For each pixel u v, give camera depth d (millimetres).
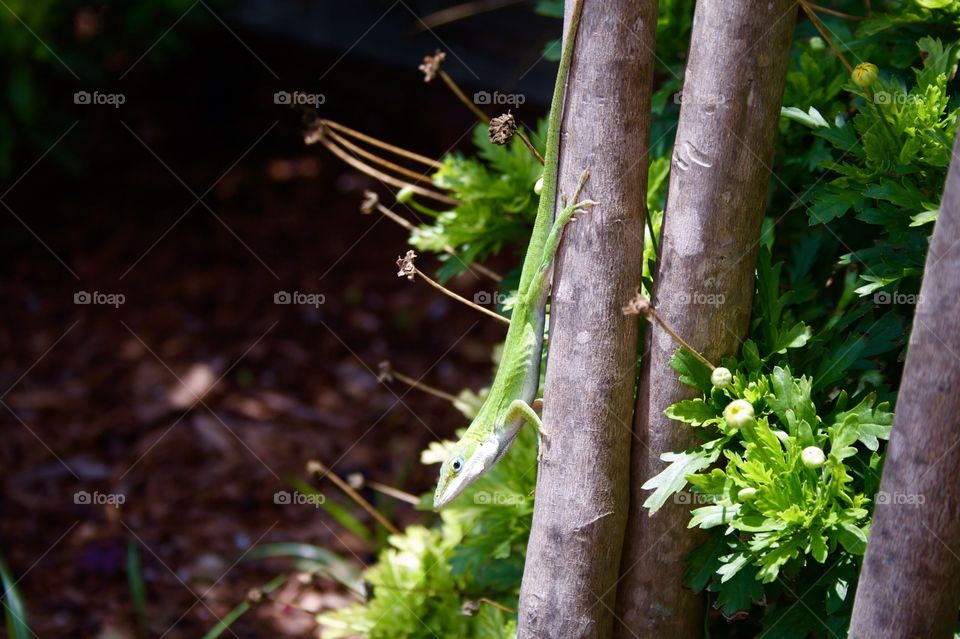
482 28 8789
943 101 2221
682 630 2383
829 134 2309
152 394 5750
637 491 2324
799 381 2178
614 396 2229
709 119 2092
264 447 5363
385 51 8641
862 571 1921
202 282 6742
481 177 3014
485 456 2508
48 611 4305
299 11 8984
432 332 6371
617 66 2115
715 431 2250
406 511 4910
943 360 1727
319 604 4406
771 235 2561
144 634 4219
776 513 2037
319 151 8141
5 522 4797
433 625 3082
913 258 2199
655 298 2242
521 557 2961
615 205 2170
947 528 1785
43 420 5504
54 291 6609
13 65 6266
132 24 6621
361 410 5691
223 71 8500
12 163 6988
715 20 2062
